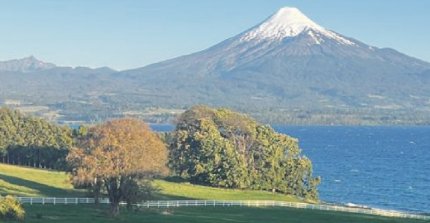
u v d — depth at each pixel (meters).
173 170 146.62
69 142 171.75
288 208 111.88
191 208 104.56
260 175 144.75
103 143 89.81
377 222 95.69
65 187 118.38
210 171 142.75
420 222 98.50
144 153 90.25
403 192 174.25
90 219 83.06
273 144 147.25
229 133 151.12
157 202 105.62
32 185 117.69
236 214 99.00
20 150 175.50
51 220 79.50
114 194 89.94
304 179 147.88
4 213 75.81
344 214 105.94
